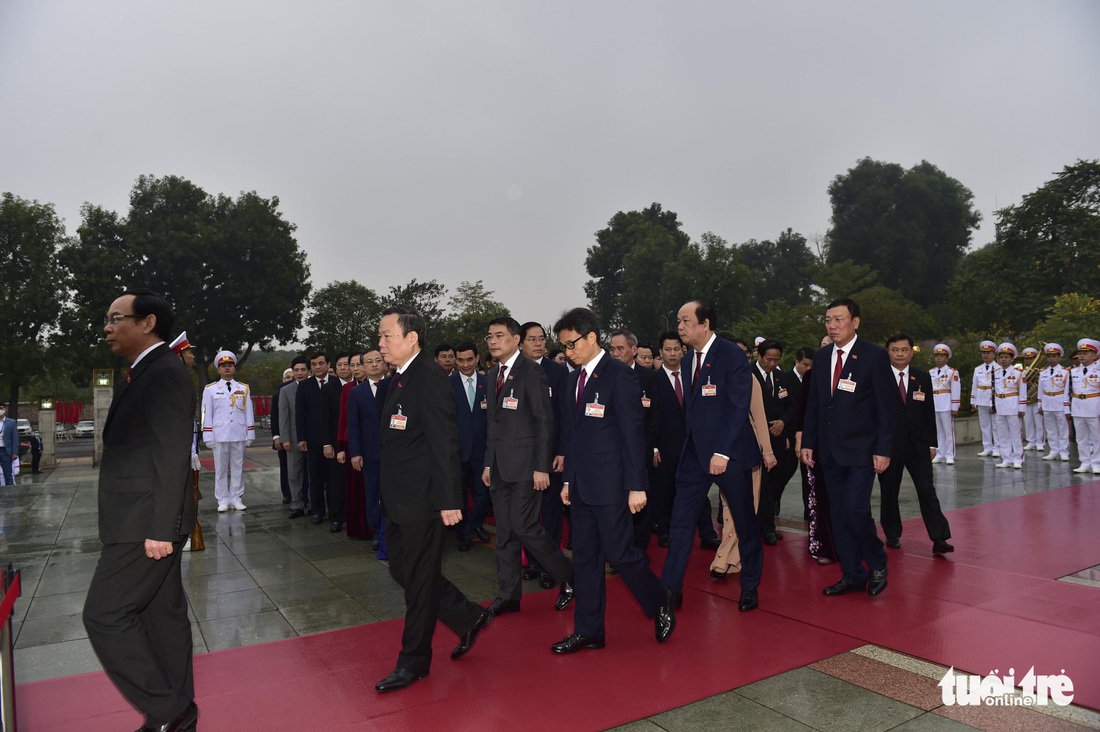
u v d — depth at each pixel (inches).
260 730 116.4
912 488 356.8
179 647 113.8
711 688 128.6
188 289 1298.0
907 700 122.1
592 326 153.6
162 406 109.7
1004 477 390.9
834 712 118.3
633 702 123.5
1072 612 164.7
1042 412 496.4
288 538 275.9
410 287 1321.4
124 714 125.3
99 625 105.7
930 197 1959.9
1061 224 1101.7
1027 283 1088.2
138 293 116.1
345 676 138.6
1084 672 131.3
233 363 339.6
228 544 264.8
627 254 1814.7
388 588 202.8
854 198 2034.9
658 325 1740.9
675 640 153.6
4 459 479.2
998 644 145.7
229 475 343.3
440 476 131.1
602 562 151.0
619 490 146.9
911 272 1937.7
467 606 144.7
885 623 160.2
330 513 289.3
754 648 147.6
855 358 182.4
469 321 1353.3
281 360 2335.1
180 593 116.3
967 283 1162.0
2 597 97.1
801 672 135.0
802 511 306.3
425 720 118.3
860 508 178.4
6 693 99.7
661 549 243.8
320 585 206.4
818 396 192.2
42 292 1231.5
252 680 137.3
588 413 149.5
